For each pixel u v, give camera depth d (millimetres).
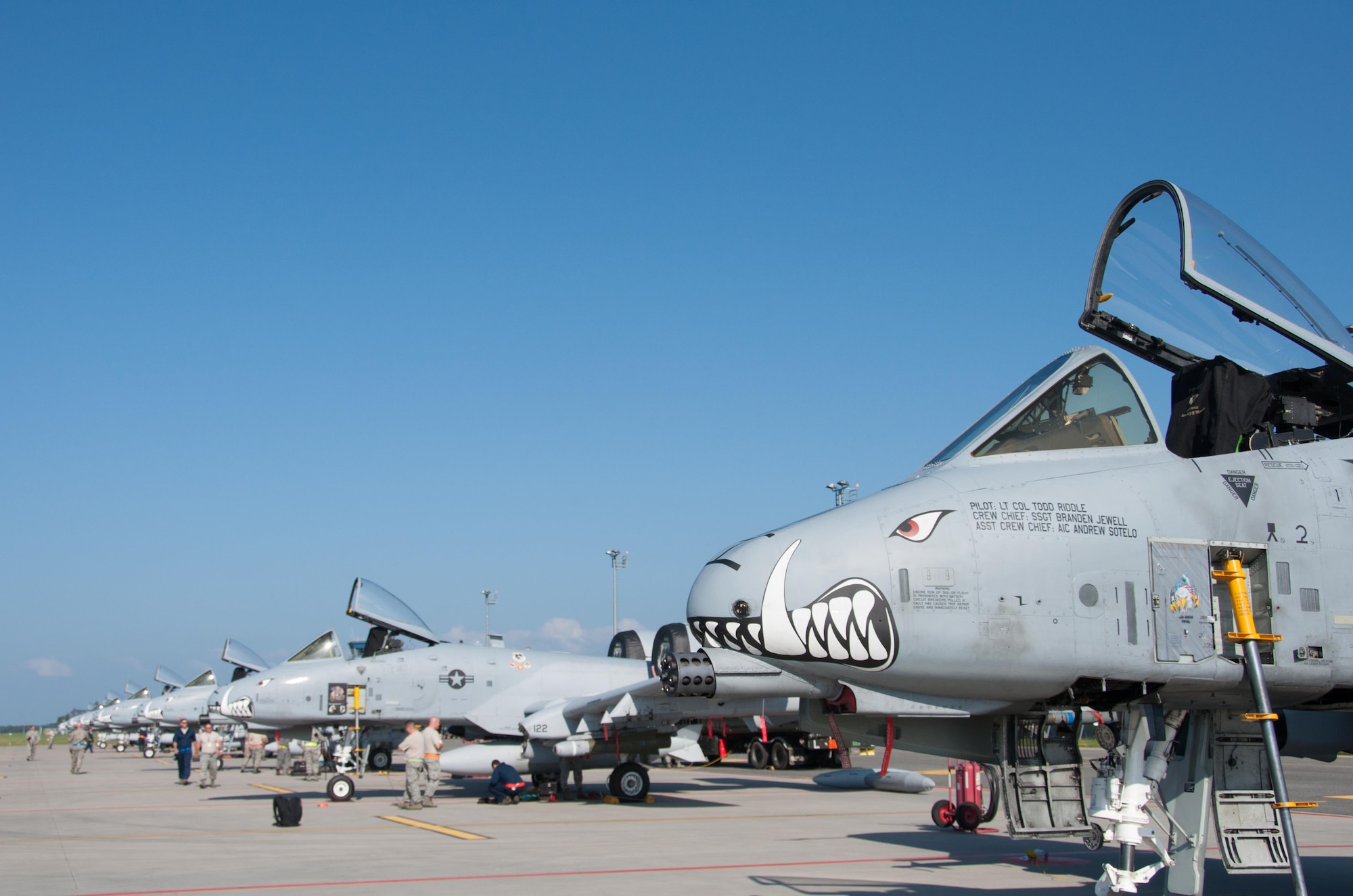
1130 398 6164
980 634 5246
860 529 5406
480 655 23094
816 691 6387
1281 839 5984
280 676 22016
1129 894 6441
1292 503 5914
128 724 53969
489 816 16562
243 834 14344
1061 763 6586
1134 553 5527
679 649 21156
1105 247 6590
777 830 14008
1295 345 6363
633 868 10414
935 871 10016
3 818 17609
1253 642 5121
